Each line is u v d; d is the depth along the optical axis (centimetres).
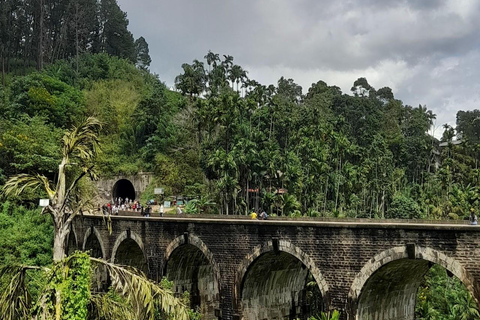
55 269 1736
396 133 12738
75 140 1950
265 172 7531
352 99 13488
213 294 4569
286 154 8356
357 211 9475
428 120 14762
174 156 8175
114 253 4775
